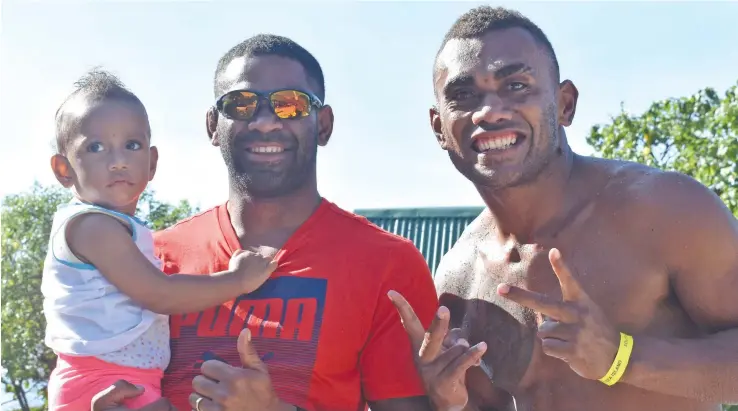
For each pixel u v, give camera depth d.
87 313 3.29
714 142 11.65
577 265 3.52
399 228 11.94
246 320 3.57
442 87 3.62
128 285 3.28
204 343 3.56
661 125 13.00
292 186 3.74
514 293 3.08
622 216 3.48
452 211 11.91
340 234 3.76
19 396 14.27
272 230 3.79
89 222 3.31
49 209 15.16
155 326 3.48
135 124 3.50
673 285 3.44
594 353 3.09
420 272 3.78
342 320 3.56
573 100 3.77
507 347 3.67
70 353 3.27
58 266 3.35
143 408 3.13
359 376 3.66
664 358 3.17
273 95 3.65
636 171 3.57
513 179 3.49
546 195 3.62
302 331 3.52
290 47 3.82
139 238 3.44
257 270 3.44
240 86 3.69
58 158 3.55
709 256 3.34
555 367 3.53
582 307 3.09
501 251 3.81
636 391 3.40
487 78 3.48
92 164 3.43
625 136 13.27
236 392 3.10
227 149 3.72
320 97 3.86
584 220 3.57
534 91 3.49
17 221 14.91
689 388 3.21
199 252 3.81
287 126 3.68
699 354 3.20
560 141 3.67
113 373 3.28
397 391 3.55
